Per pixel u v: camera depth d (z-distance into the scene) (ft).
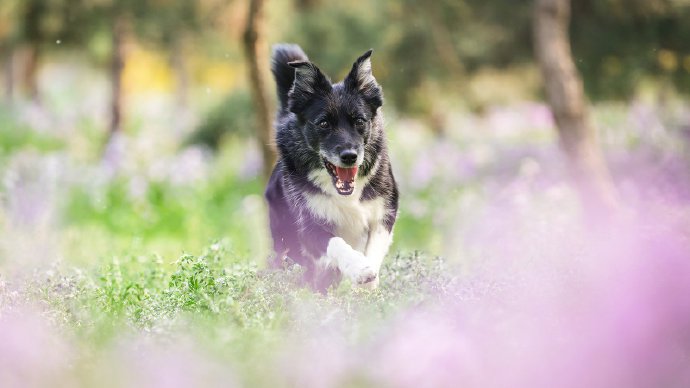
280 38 65.57
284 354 17.83
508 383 16.30
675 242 24.09
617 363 16.63
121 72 81.10
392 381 16.37
